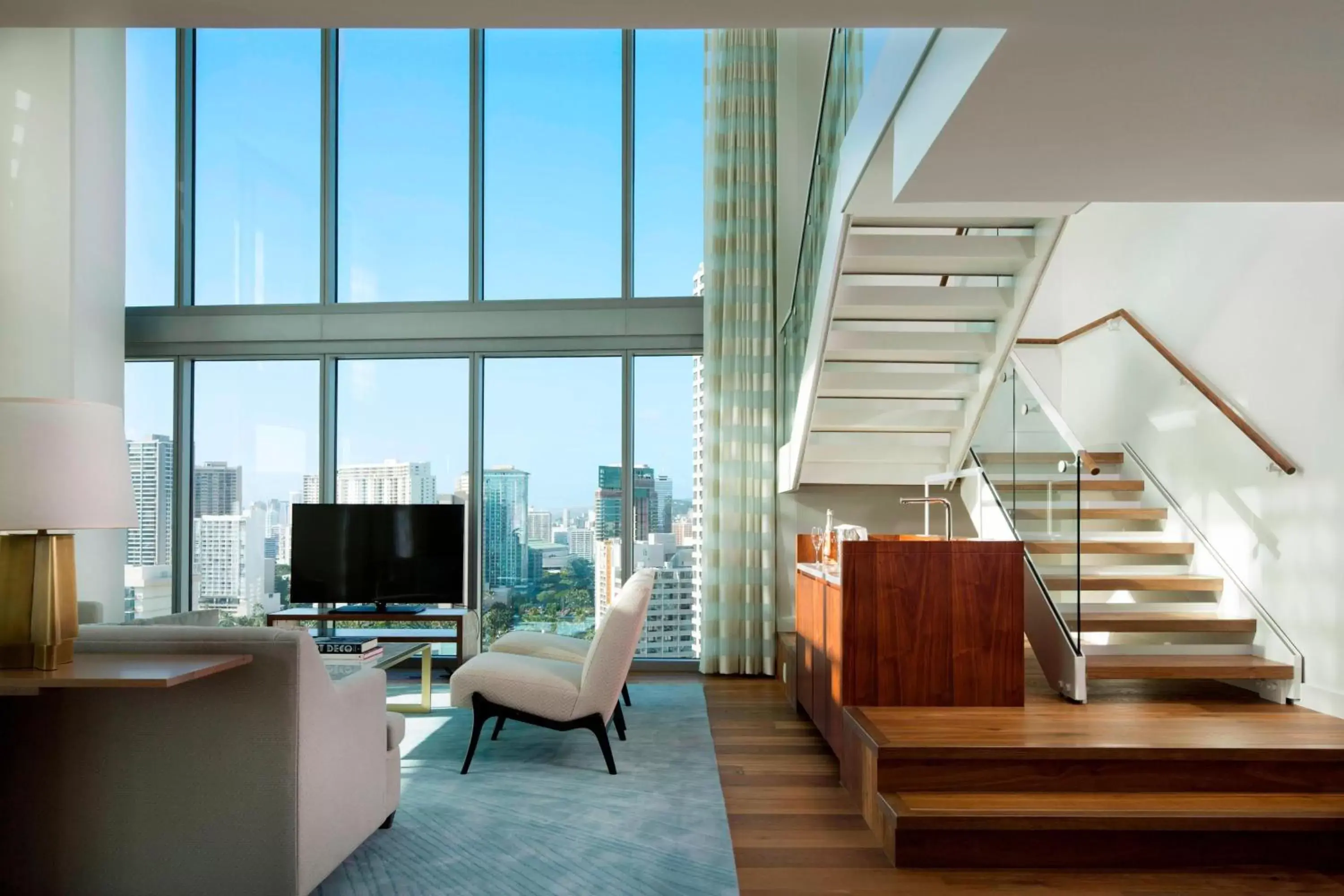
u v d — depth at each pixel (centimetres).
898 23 205
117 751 247
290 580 582
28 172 577
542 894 270
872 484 625
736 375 620
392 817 326
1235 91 235
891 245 437
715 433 622
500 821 332
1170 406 523
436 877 281
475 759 419
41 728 249
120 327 619
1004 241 438
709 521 623
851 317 496
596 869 288
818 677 445
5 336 574
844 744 375
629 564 643
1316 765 320
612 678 393
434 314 646
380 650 475
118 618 625
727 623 616
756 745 442
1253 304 453
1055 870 293
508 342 646
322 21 208
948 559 384
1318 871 293
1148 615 451
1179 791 320
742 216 627
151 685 211
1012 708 382
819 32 643
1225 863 296
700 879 281
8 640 223
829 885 280
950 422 564
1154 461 542
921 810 298
